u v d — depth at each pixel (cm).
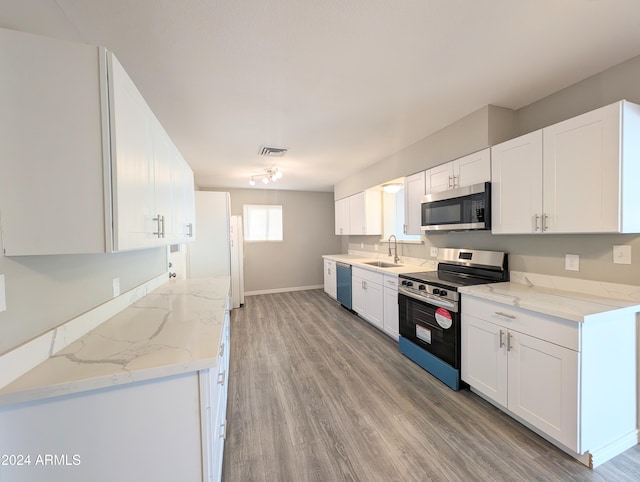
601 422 149
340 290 470
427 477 142
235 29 136
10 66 86
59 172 90
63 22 122
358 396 213
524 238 224
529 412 165
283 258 612
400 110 229
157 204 147
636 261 162
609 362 150
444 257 307
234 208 581
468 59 164
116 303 163
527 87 197
